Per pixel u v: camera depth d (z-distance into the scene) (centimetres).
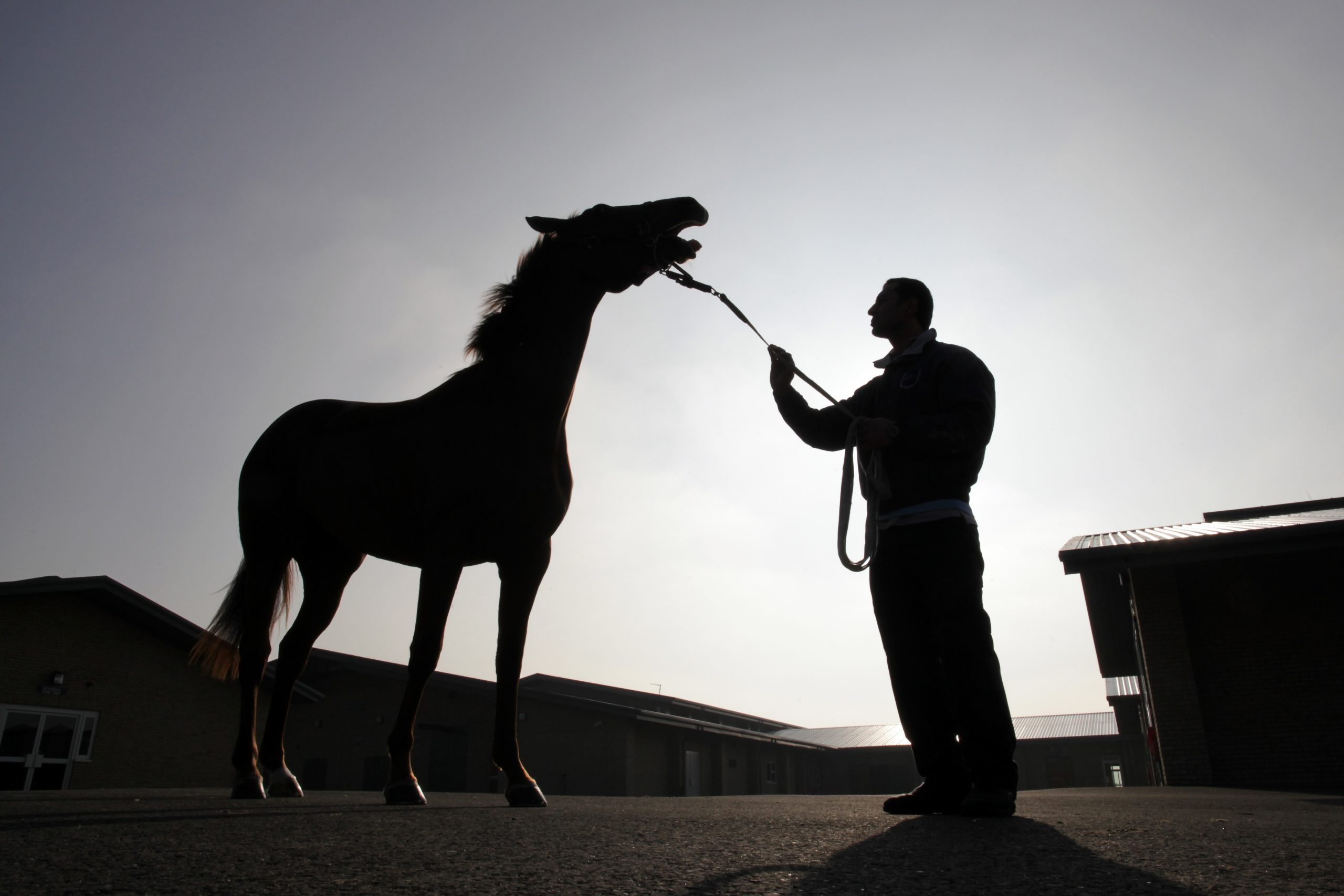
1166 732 810
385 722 2120
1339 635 802
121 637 1465
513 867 109
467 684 2042
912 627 229
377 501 320
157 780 1452
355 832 147
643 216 321
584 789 1928
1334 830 166
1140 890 94
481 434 298
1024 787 3117
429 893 91
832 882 99
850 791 3375
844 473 250
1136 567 855
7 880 95
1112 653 1501
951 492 223
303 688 1725
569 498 326
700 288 317
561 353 312
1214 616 844
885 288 264
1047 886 97
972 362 236
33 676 1341
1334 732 779
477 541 300
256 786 311
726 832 155
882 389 252
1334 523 752
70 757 1358
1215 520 1328
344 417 351
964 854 124
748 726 3988
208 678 1567
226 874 101
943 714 224
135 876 99
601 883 98
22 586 1331
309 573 385
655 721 1969
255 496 364
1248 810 256
